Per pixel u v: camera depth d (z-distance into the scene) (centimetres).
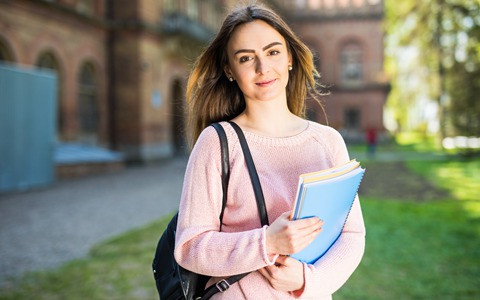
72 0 1864
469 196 1103
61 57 1803
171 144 2519
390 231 725
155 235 712
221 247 141
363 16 4025
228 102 184
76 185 1373
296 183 158
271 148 159
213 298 153
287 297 149
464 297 437
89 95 2036
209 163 153
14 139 1255
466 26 2317
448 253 591
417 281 484
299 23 4131
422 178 1501
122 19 2094
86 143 1998
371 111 4031
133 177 1606
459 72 2195
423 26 3011
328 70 4088
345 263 156
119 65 2117
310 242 142
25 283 489
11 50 1553
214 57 176
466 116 2147
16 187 1267
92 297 444
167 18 2294
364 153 2803
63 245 664
